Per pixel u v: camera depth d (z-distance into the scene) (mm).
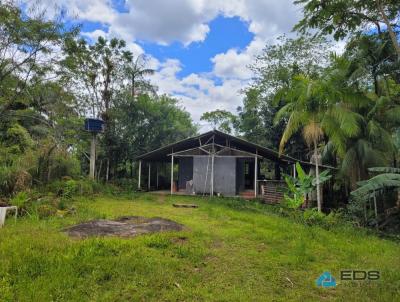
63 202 9273
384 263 5227
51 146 11992
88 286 3568
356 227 9016
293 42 21656
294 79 10500
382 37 9922
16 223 6672
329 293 3895
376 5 8750
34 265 3977
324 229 8258
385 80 11203
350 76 10883
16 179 9312
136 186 18609
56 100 15461
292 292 3846
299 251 5531
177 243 5629
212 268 4508
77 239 5375
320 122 10039
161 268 4219
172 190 16562
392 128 11305
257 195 15430
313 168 14297
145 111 20703
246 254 5281
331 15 8688
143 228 6574
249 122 24234
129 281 3779
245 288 3859
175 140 23734
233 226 7699
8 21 11602
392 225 10094
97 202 11367
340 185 13977
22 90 13242
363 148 11039
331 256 5559
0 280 3529
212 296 3551
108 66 19234
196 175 16484
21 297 3184
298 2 8719
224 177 16125
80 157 18359
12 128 13617
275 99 11141
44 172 11477
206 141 16891
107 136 18797
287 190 13023
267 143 22250
